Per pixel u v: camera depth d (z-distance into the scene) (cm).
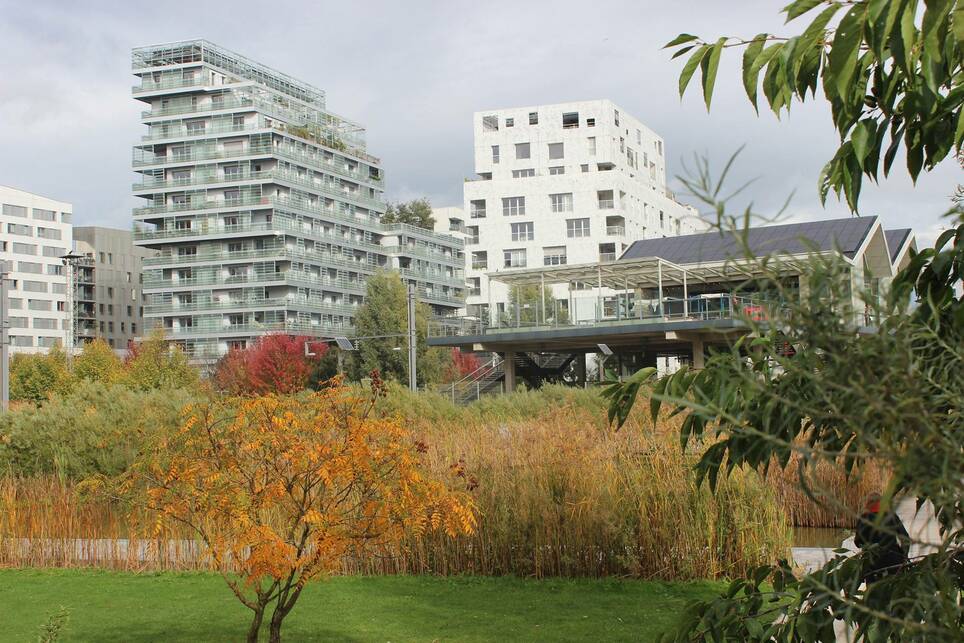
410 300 3259
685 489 985
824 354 195
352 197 8625
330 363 6116
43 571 1093
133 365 5681
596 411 1866
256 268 7738
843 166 281
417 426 1432
